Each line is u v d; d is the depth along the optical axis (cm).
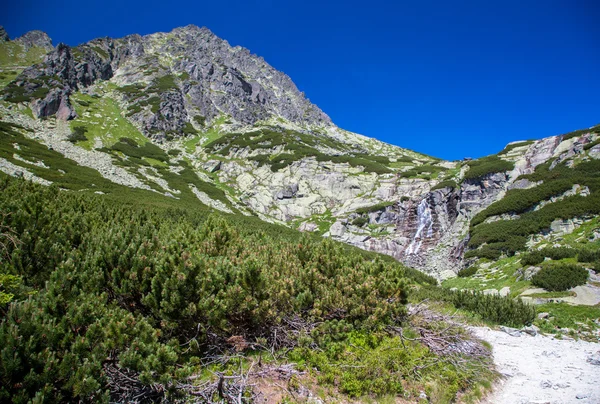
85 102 8650
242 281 740
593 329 1269
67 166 4175
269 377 631
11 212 717
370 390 641
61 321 486
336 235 5062
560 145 4391
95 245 759
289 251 1098
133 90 10088
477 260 3006
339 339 774
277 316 749
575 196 3102
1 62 11444
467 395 700
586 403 677
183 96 10675
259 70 17112
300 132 10388
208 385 559
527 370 870
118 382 515
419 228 4894
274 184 6525
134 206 2580
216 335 677
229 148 7925
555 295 1658
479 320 1356
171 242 745
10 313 455
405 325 891
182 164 6950
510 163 4725
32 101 7219
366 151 10056
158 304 643
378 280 909
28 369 417
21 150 4209
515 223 3225
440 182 5291
